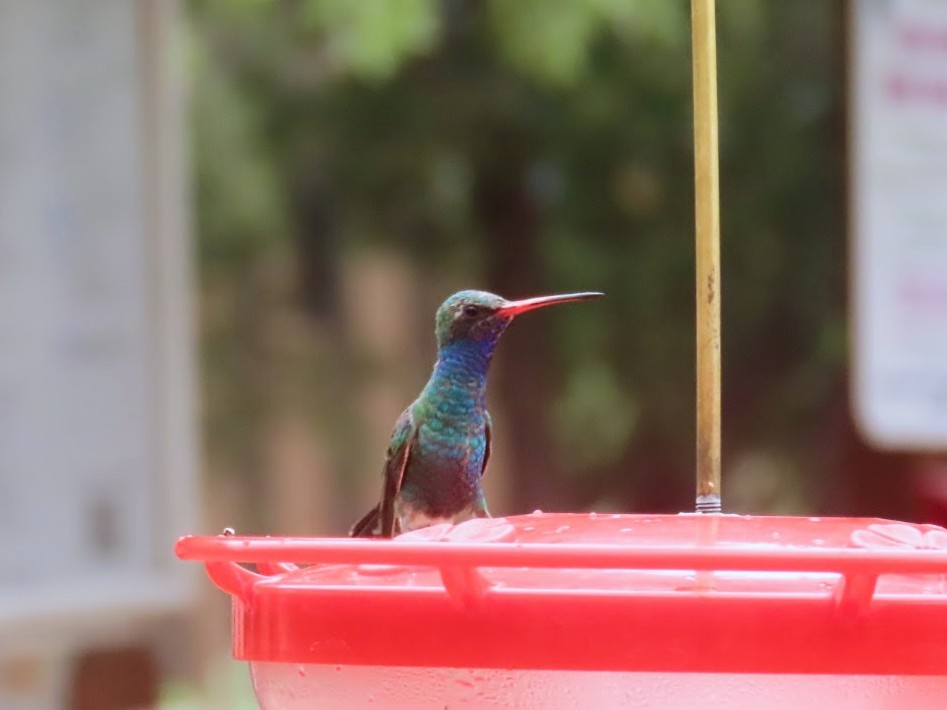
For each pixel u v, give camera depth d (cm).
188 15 2086
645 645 320
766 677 322
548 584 332
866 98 1139
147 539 1234
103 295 1219
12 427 1177
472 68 2077
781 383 2092
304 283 2548
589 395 2166
